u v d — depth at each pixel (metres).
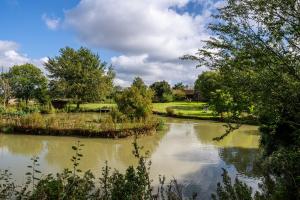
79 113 51.06
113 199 4.15
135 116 31.05
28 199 4.54
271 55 4.43
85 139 23.94
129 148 20.56
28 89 74.56
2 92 56.88
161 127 30.86
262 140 14.98
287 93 4.38
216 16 4.82
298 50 4.48
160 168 14.59
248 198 4.65
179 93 83.81
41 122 25.86
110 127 24.86
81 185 4.52
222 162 16.02
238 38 4.61
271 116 4.86
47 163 15.59
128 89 32.34
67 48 60.38
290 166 5.08
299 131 4.99
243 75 4.60
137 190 4.21
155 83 81.75
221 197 4.93
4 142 22.19
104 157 17.48
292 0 4.20
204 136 26.77
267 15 4.41
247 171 13.84
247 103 4.74
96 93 58.97
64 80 58.56
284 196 4.70
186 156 17.75
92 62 60.00
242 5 4.56
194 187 11.43
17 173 13.27
